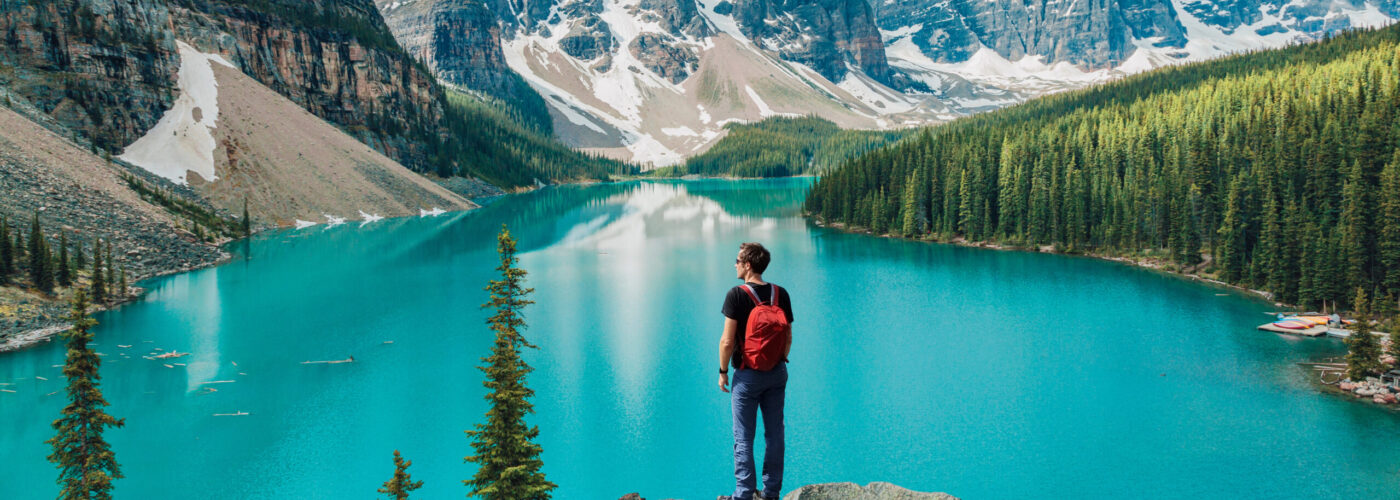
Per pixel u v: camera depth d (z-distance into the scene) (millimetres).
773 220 183125
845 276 106000
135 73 150875
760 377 10797
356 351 65250
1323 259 80188
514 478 28109
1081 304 86250
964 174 142125
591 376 59656
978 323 77188
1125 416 50812
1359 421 48906
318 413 51156
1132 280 101250
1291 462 43375
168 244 105938
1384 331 71688
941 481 42000
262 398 53781
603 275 104625
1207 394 54656
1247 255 100438
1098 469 43188
